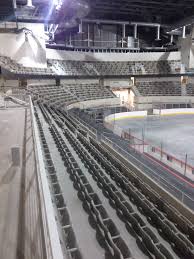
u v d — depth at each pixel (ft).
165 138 71.26
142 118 105.81
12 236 11.60
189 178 41.42
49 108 71.36
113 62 135.44
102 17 122.72
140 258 17.49
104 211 21.18
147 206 23.79
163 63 140.46
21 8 84.33
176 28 132.05
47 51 114.42
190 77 141.38
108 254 16.49
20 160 20.95
